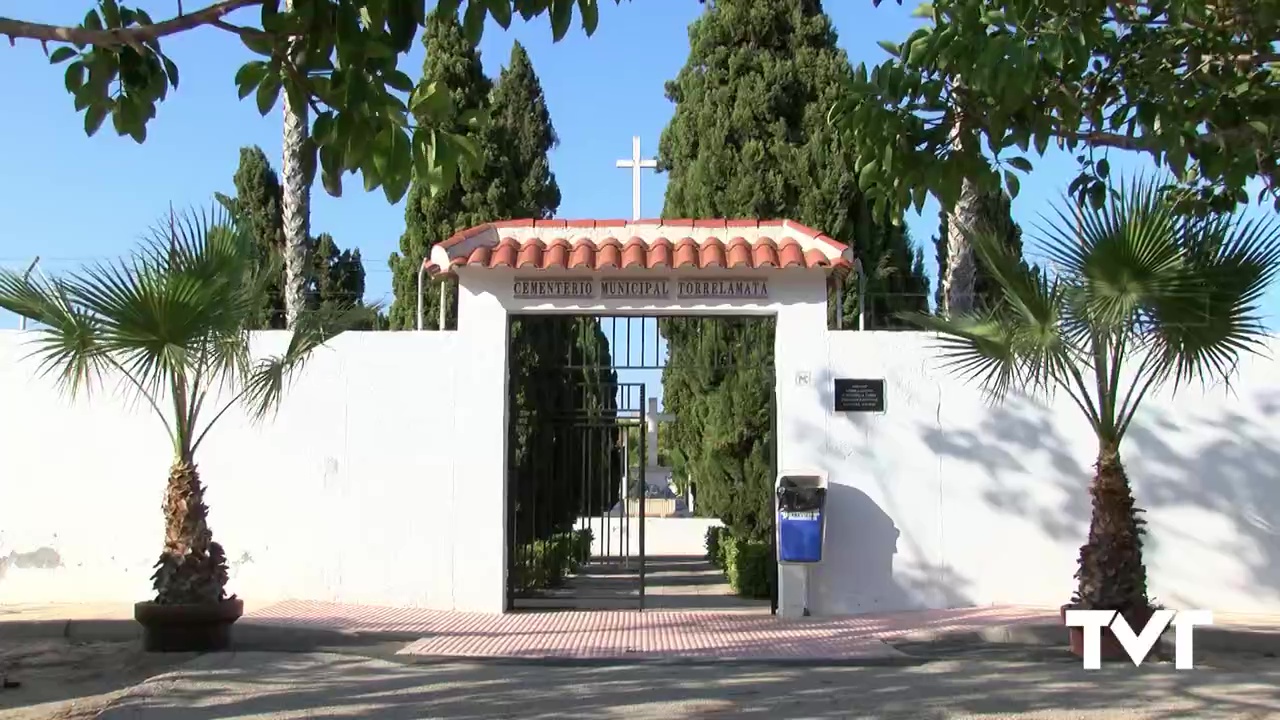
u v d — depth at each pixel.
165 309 9.33
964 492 12.22
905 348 12.30
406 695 8.41
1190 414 12.27
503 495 12.19
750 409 14.55
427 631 10.91
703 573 16.89
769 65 17.09
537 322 15.07
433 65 19.69
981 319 10.34
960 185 6.57
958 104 6.62
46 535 12.47
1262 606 12.09
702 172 17.05
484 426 12.23
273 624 10.79
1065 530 12.20
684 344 17.44
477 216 19.41
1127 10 7.12
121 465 12.52
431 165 5.10
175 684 8.73
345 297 25.58
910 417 12.26
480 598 12.16
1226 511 12.18
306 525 12.32
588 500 13.06
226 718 7.69
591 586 14.95
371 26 4.74
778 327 12.28
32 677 9.16
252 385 10.75
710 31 17.67
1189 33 7.11
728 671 9.40
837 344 12.27
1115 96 7.27
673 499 30.17
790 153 16.73
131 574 12.42
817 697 8.34
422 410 12.33
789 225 12.45
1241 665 9.70
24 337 12.62
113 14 5.61
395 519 12.27
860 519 12.17
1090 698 8.30
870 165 6.82
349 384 12.38
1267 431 12.24
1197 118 6.96
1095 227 9.15
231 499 12.34
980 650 10.38
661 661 9.76
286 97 5.17
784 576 12.10
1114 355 9.83
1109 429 9.86
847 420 12.22
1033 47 5.93
